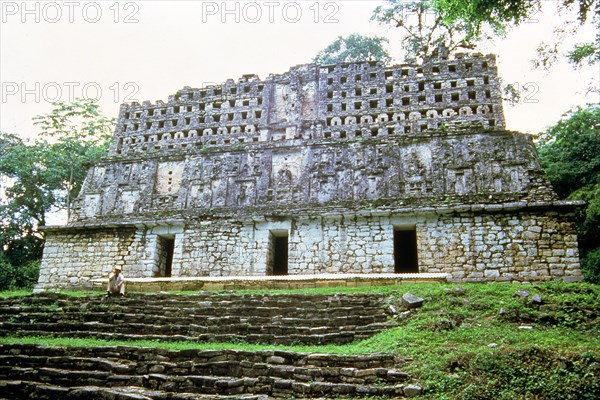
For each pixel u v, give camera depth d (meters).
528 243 17.94
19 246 32.75
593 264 23.08
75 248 22.72
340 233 20.03
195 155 24.69
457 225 18.81
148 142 27.80
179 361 10.59
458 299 13.17
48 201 33.31
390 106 25.05
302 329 12.21
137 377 9.87
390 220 19.69
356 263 19.41
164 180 24.88
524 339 10.34
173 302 14.95
